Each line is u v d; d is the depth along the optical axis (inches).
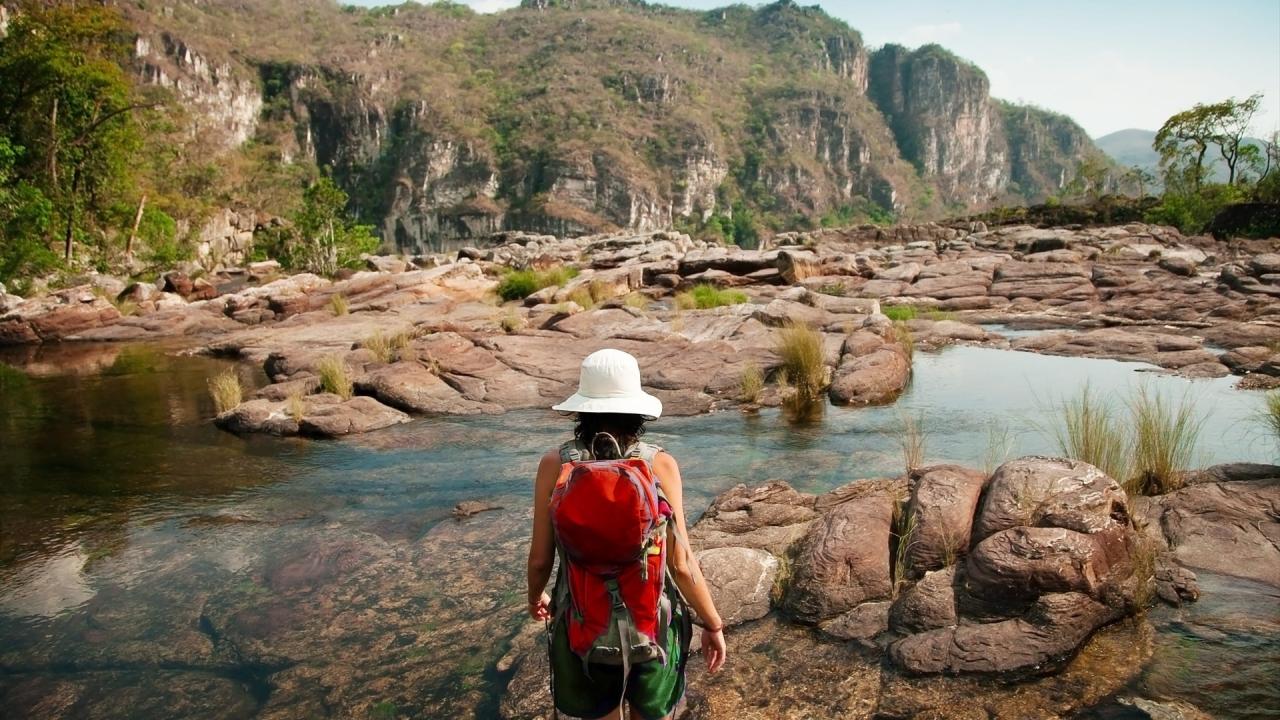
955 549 165.5
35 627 170.6
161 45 5383.9
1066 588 146.8
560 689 94.5
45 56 1373.0
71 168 1508.4
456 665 149.6
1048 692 129.3
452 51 7691.9
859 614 155.3
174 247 1764.3
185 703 140.7
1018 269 877.8
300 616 171.9
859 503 187.6
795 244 1804.9
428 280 899.4
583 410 94.5
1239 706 123.3
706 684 138.3
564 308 620.4
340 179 6284.5
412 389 394.9
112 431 354.6
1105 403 344.8
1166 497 205.5
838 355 447.2
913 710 127.2
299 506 247.8
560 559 94.0
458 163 6274.6
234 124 5782.5
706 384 398.0
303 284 983.0
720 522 206.1
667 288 927.0
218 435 345.1
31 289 1089.4
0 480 280.5
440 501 250.5
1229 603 155.2
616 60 7682.1
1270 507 190.4
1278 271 703.1
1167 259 848.3
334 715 135.0
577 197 6151.6
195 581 192.2
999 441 291.6
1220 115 2105.1
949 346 542.6
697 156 6766.7
